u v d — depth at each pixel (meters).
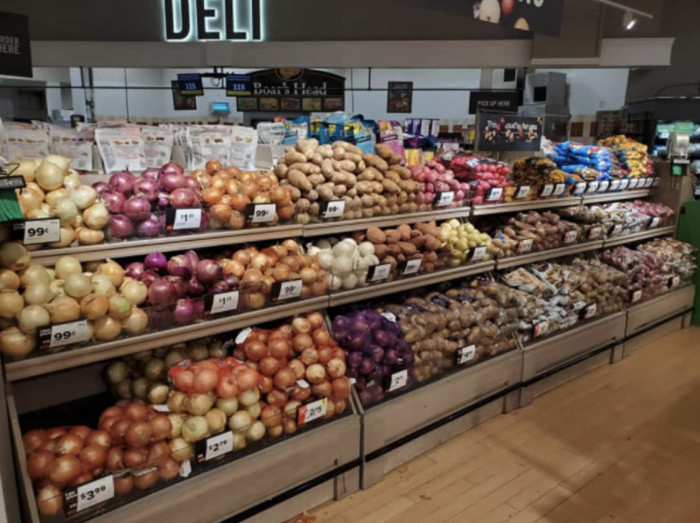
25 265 1.78
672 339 4.69
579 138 9.62
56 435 1.90
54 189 1.99
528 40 6.83
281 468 2.24
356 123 3.31
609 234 4.43
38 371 1.78
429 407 2.85
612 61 6.79
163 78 11.82
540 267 3.93
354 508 2.45
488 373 3.17
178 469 2.01
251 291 2.33
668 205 5.14
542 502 2.52
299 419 2.32
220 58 7.03
